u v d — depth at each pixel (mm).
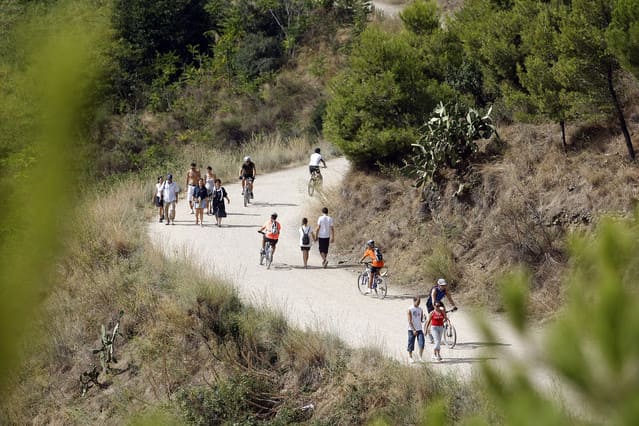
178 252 87312
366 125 94688
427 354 60500
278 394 61438
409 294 76188
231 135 159000
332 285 79562
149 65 168875
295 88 167500
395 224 86812
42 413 68062
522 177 78688
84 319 76312
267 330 67438
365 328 67625
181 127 161125
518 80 90312
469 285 73688
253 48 178500
